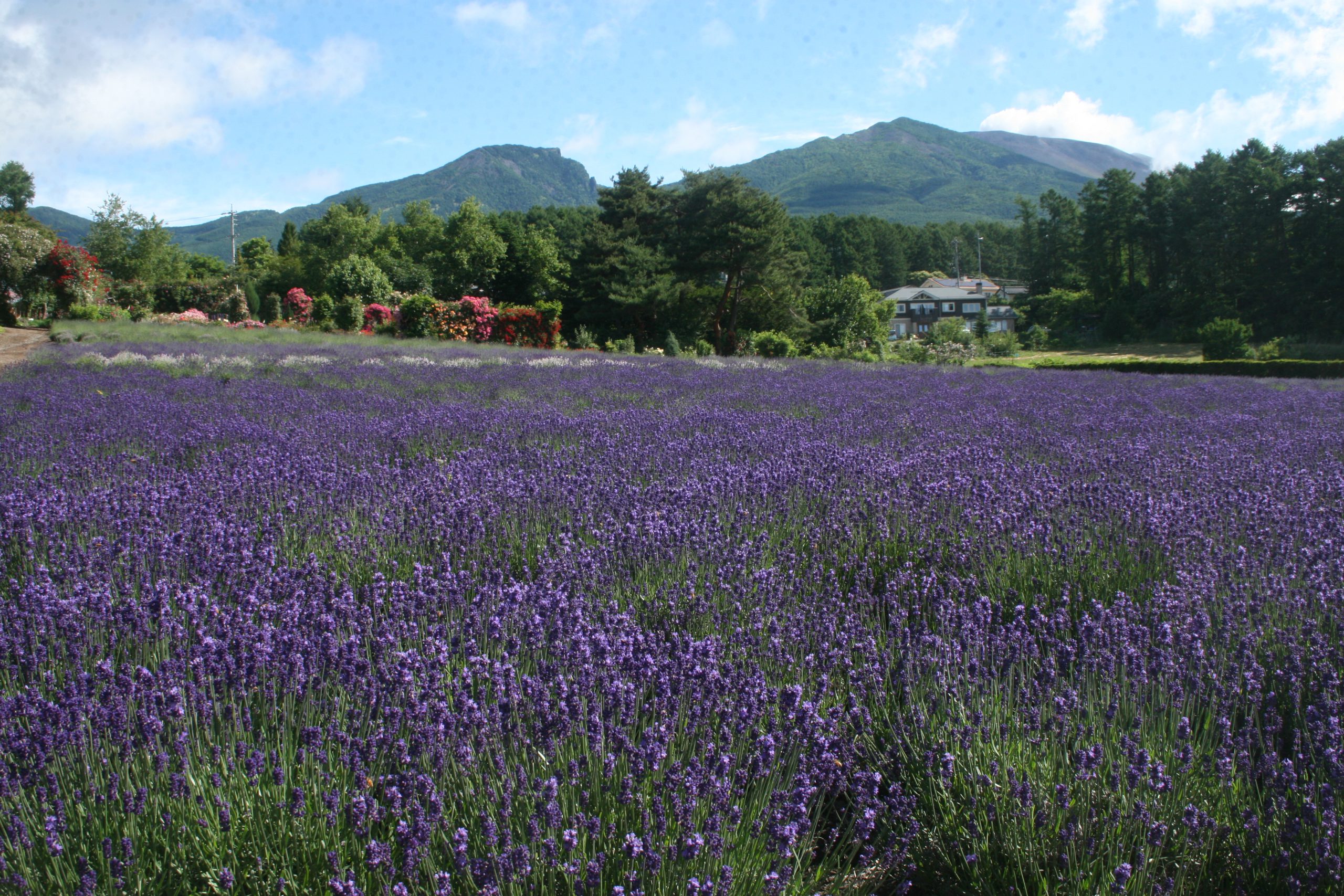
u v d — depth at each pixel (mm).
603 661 2779
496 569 3908
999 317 94938
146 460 6539
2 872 1767
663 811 2094
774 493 5418
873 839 2496
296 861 2029
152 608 3051
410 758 2215
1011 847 2229
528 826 2098
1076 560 4371
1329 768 2279
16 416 8633
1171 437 9055
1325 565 4031
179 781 2068
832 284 47719
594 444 7621
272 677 2631
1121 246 78625
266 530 4406
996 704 2807
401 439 7797
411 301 34406
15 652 2680
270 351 19609
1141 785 2295
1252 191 62188
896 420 10125
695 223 44156
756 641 3301
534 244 54219
